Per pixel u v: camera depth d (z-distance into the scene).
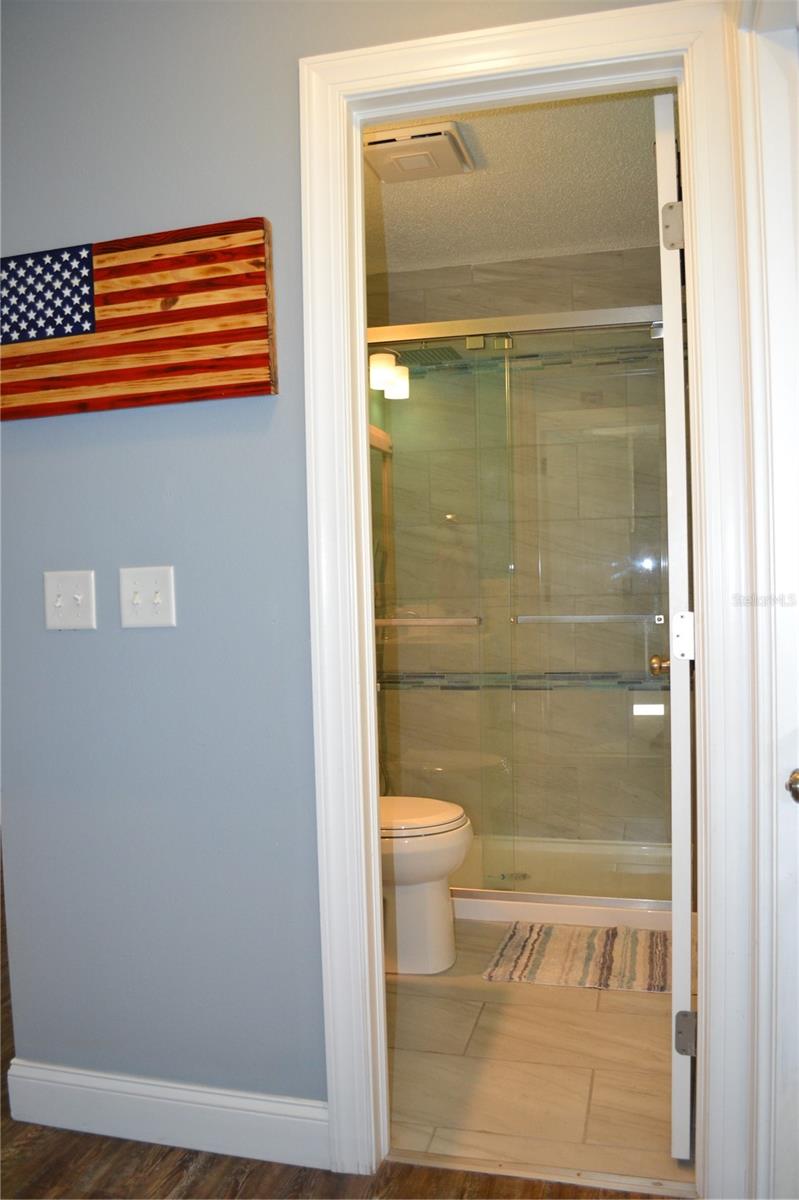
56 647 1.98
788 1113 1.57
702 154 1.60
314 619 1.77
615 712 3.43
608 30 1.62
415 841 2.70
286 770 1.83
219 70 1.82
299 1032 1.85
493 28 1.67
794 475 1.54
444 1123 1.98
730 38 1.57
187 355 1.82
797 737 1.55
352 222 1.80
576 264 3.51
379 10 1.73
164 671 1.90
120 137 1.89
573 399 3.41
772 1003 1.57
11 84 1.96
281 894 1.85
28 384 1.93
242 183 1.81
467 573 3.51
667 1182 1.75
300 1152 1.84
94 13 1.90
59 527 1.97
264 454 1.82
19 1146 1.94
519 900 3.30
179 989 1.93
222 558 1.86
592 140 2.60
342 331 1.75
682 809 1.74
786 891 1.55
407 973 2.80
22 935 2.04
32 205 1.95
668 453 1.72
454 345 3.46
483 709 3.49
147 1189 1.78
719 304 1.60
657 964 2.82
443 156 2.63
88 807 1.97
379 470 3.56
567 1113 2.00
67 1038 2.02
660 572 3.39
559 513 3.46
